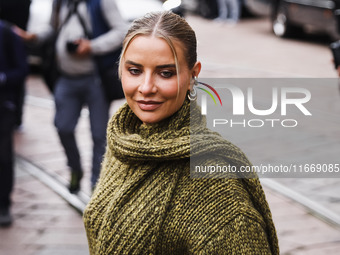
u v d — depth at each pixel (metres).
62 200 4.56
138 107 1.40
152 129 1.41
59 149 5.98
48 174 5.18
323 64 10.13
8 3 5.49
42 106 7.89
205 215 1.30
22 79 4.04
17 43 4.02
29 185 4.90
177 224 1.32
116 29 4.27
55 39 4.37
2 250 3.74
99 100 4.34
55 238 3.91
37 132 6.63
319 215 4.15
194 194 1.32
